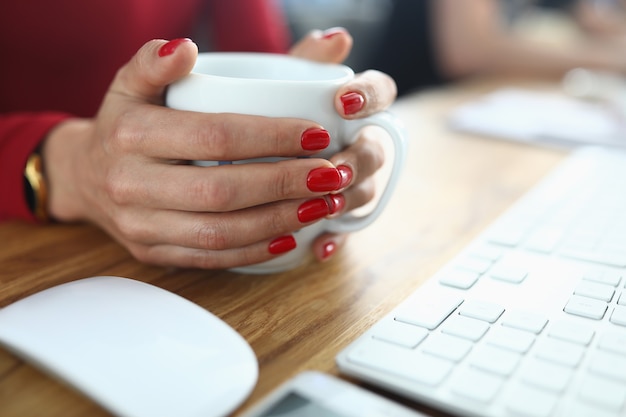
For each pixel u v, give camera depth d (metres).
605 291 0.37
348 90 0.38
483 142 0.81
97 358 0.27
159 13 0.89
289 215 0.38
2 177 0.49
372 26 1.66
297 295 0.40
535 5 2.03
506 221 0.50
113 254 0.45
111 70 0.85
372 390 0.29
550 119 0.87
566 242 0.46
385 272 0.44
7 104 0.82
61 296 0.33
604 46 1.51
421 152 0.75
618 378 0.28
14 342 0.29
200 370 0.28
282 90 0.36
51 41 0.79
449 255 0.47
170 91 0.39
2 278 0.40
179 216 0.38
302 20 1.40
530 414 0.26
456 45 1.48
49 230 0.49
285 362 0.32
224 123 0.36
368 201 0.44
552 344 0.31
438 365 0.29
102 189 0.42
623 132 0.81
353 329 0.36
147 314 0.31
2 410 0.27
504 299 0.37
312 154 0.38
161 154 0.37
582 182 0.61
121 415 0.25
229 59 0.44
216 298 0.39
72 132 0.50
